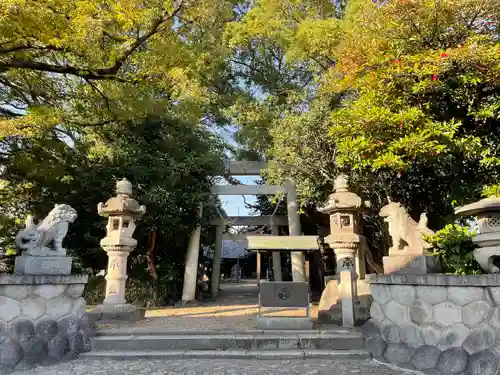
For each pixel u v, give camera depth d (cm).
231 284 2333
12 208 1076
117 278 779
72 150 1094
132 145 1094
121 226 796
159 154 1111
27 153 955
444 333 426
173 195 1092
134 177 1072
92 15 620
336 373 443
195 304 1163
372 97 655
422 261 502
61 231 571
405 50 668
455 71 617
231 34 1083
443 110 696
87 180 1063
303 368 466
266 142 1165
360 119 627
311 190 973
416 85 614
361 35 703
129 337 567
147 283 1180
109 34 691
